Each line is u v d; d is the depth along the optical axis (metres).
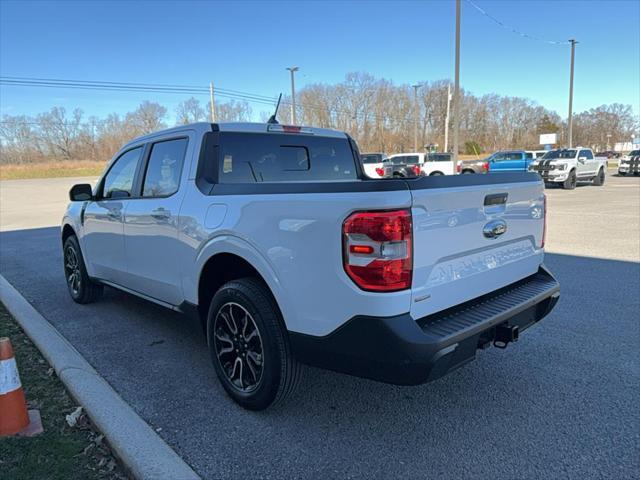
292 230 2.69
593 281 6.32
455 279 2.73
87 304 5.77
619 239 9.37
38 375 3.72
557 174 21.88
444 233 2.62
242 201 3.04
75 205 5.59
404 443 2.82
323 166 4.41
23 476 2.48
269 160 3.95
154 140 4.20
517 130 97.94
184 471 2.46
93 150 85.50
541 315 3.38
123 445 2.64
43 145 82.38
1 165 74.12
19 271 7.81
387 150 79.19
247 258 2.97
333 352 2.59
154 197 4.02
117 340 4.58
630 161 30.56
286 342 2.88
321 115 73.56
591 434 2.88
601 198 17.70
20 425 2.89
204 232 3.30
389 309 2.38
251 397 3.10
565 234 10.03
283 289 2.77
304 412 3.18
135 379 3.73
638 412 3.12
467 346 2.62
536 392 3.41
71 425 2.97
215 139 3.65
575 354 4.04
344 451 2.75
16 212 19.47
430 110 85.75
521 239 3.34
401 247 2.38
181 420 3.11
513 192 3.16
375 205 2.36
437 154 30.73
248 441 2.86
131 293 4.59
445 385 3.54
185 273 3.59
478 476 2.51
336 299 2.52
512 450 2.73
